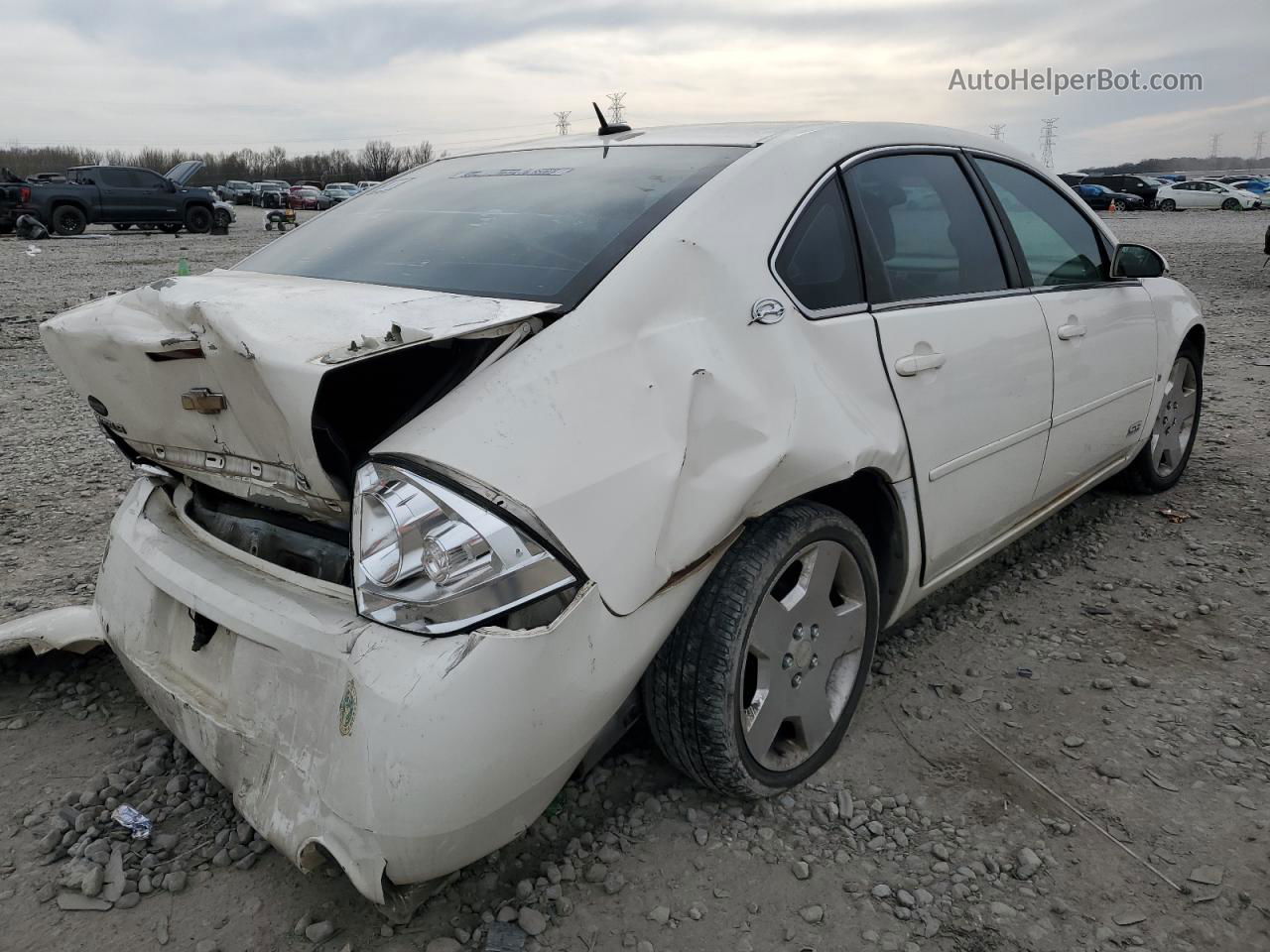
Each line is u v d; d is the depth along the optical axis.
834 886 2.27
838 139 2.81
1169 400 4.64
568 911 2.18
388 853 1.79
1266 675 3.16
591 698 1.94
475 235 2.51
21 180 27.59
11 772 2.70
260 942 2.11
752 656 2.40
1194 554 4.11
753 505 2.23
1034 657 3.29
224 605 2.09
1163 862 2.33
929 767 2.70
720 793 2.51
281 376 1.73
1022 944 2.10
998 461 3.14
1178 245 21.41
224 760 2.11
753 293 2.33
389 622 1.81
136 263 17.73
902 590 2.86
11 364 9.13
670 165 2.64
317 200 52.56
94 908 2.20
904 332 2.71
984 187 3.30
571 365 1.97
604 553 1.91
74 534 4.51
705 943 2.10
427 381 1.97
